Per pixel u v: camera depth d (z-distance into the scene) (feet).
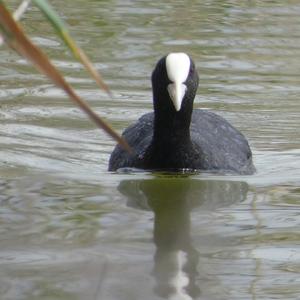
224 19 72.28
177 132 37.40
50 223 28.84
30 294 21.67
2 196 32.68
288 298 21.61
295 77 56.54
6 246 26.03
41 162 39.34
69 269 23.76
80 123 47.14
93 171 38.09
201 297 21.62
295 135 45.44
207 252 25.70
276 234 27.61
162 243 26.53
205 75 56.85
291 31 68.69
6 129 45.24
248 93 53.01
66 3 76.89
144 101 51.34
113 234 27.58
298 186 35.35
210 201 32.58
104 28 68.49
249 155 40.73
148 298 21.58
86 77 56.24
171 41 65.21
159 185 35.12
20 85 54.29
